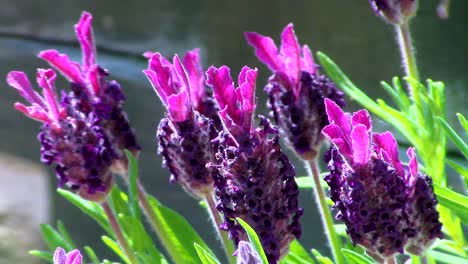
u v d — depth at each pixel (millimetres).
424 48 881
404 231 318
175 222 384
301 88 353
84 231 706
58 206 765
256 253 293
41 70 339
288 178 317
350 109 735
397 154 316
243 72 320
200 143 338
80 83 351
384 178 312
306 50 359
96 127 340
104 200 346
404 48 408
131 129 362
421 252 326
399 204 314
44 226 387
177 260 373
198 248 329
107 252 666
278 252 318
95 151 339
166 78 337
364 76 891
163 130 339
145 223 624
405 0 400
